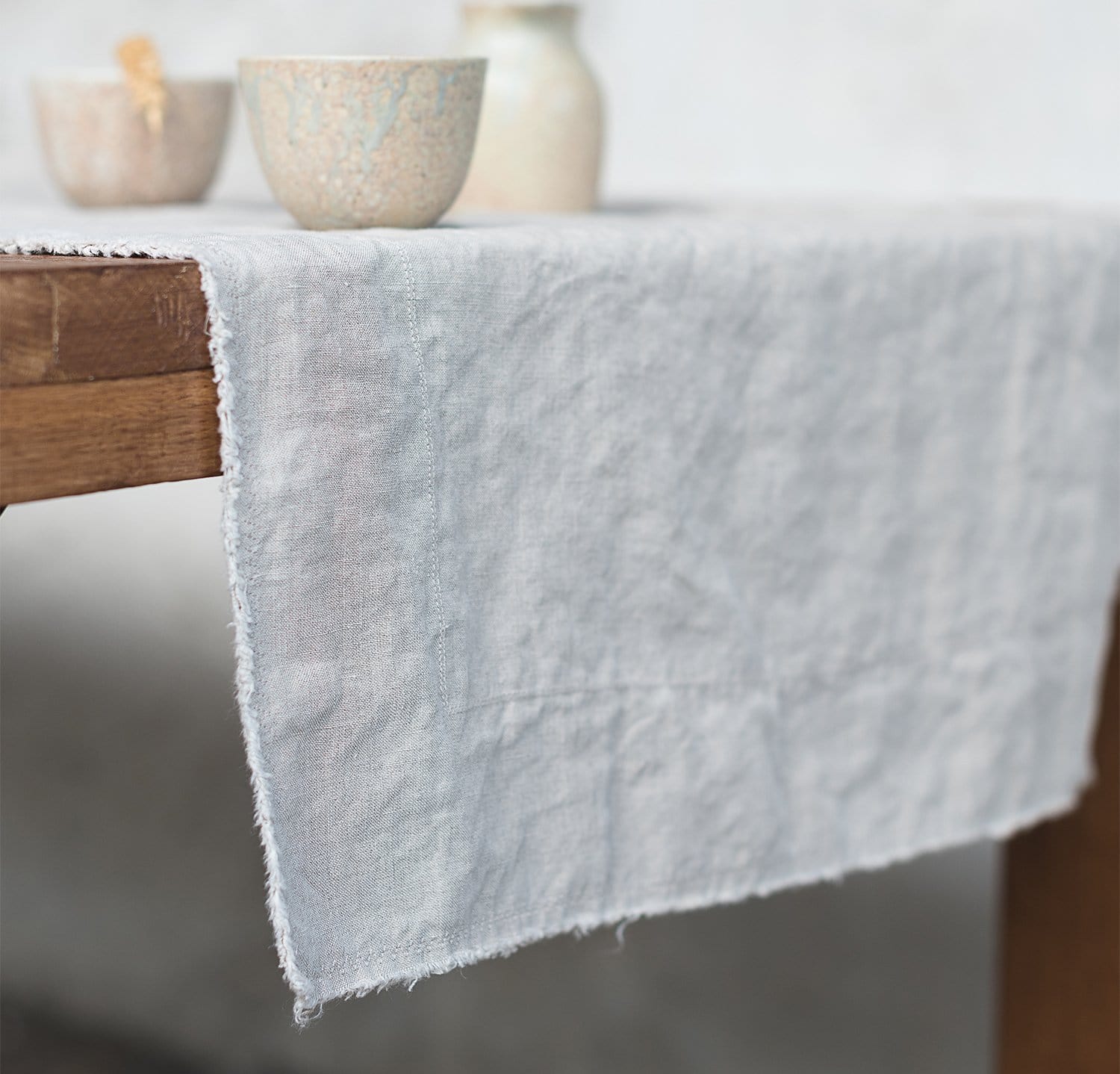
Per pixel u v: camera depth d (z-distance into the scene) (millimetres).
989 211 1488
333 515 1070
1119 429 1373
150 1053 2373
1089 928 1582
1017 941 1627
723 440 1202
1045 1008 1616
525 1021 2113
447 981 2145
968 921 1761
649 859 1192
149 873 2289
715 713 1208
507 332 1116
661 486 1176
